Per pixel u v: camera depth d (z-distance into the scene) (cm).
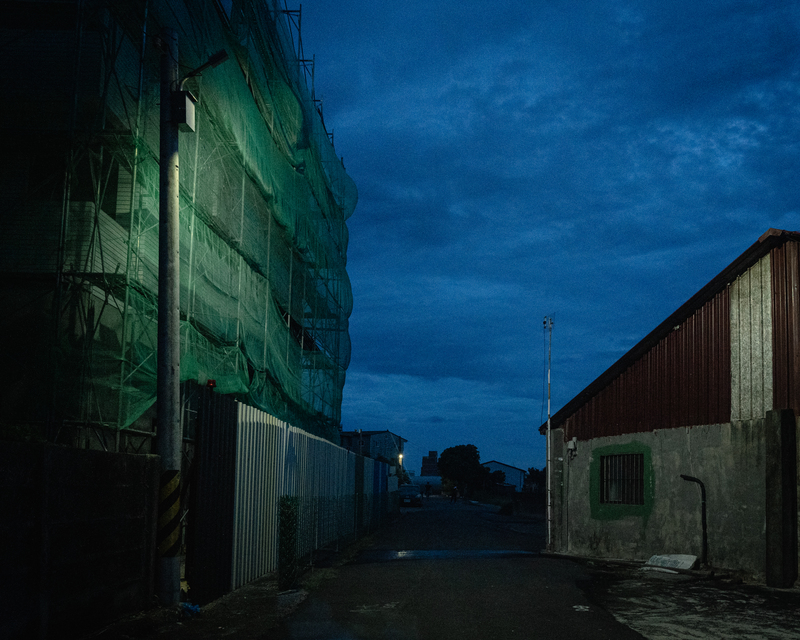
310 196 2278
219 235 1553
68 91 1231
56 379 1065
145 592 787
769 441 1131
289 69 1958
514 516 3919
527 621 784
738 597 983
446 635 708
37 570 588
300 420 2186
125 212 1314
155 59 1362
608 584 1102
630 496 1534
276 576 1128
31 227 1230
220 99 1412
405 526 2797
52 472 612
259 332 1745
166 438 853
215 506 908
